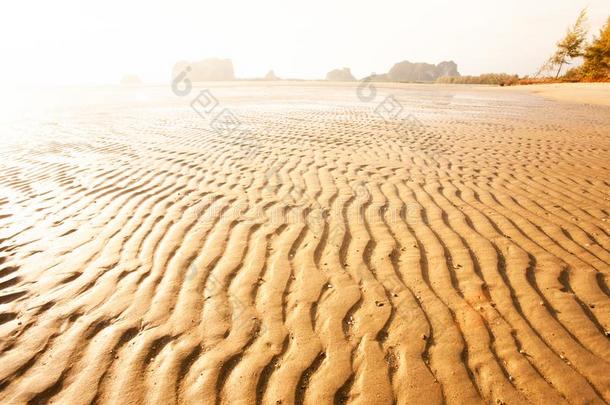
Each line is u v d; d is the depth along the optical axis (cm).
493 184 444
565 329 210
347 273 265
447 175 479
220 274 267
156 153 605
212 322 221
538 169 509
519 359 192
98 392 178
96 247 306
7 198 416
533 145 665
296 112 1150
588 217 349
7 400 175
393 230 325
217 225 339
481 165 528
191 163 541
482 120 989
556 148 642
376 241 307
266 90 2452
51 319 226
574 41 3725
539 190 423
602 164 536
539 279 254
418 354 196
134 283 259
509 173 489
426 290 246
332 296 242
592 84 2777
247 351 200
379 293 244
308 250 296
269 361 193
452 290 245
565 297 235
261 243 307
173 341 207
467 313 224
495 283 250
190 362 194
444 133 778
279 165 529
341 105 1394
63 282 262
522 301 233
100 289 253
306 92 2231
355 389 178
